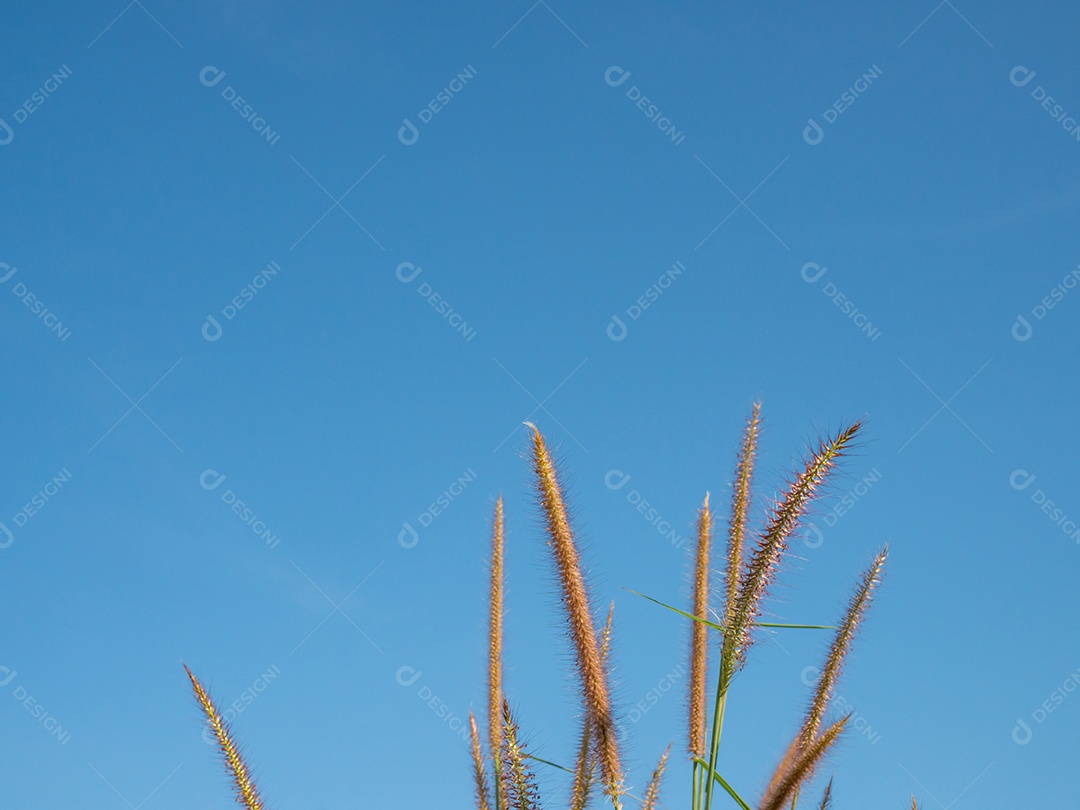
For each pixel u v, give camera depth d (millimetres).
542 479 6918
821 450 6055
